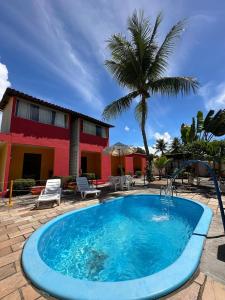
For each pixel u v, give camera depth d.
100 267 3.57
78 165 14.09
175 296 2.04
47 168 14.48
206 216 4.92
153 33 11.84
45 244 4.16
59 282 2.26
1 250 3.34
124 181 11.48
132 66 11.92
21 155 13.23
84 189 9.39
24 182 10.20
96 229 5.82
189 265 2.52
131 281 2.21
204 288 2.16
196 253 2.86
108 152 11.84
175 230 5.67
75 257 3.97
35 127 11.60
